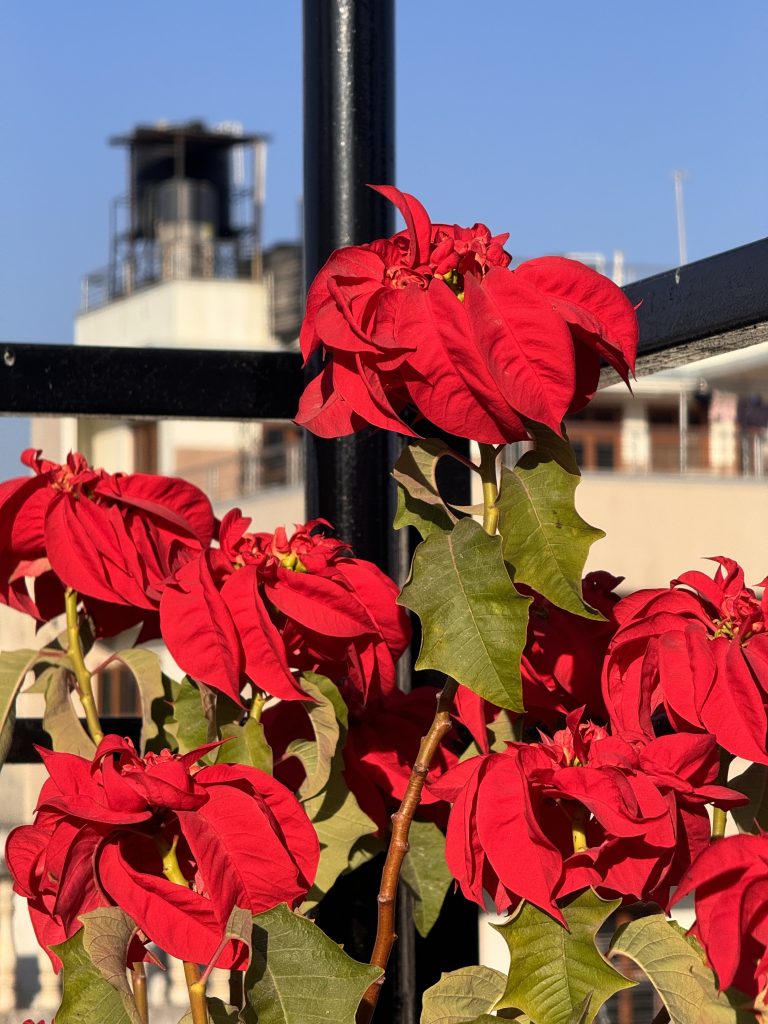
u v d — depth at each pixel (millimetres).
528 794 1290
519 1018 1384
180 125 35375
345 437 1938
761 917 1229
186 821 1329
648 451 22375
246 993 1333
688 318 1630
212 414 1963
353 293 1379
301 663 1607
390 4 2037
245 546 1557
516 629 1345
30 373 1904
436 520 1425
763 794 1438
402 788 1618
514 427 1337
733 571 1453
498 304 1330
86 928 1322
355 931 1835
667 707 1385
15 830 1408
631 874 1311
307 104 2027
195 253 34250
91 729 1698
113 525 1609
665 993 1305
